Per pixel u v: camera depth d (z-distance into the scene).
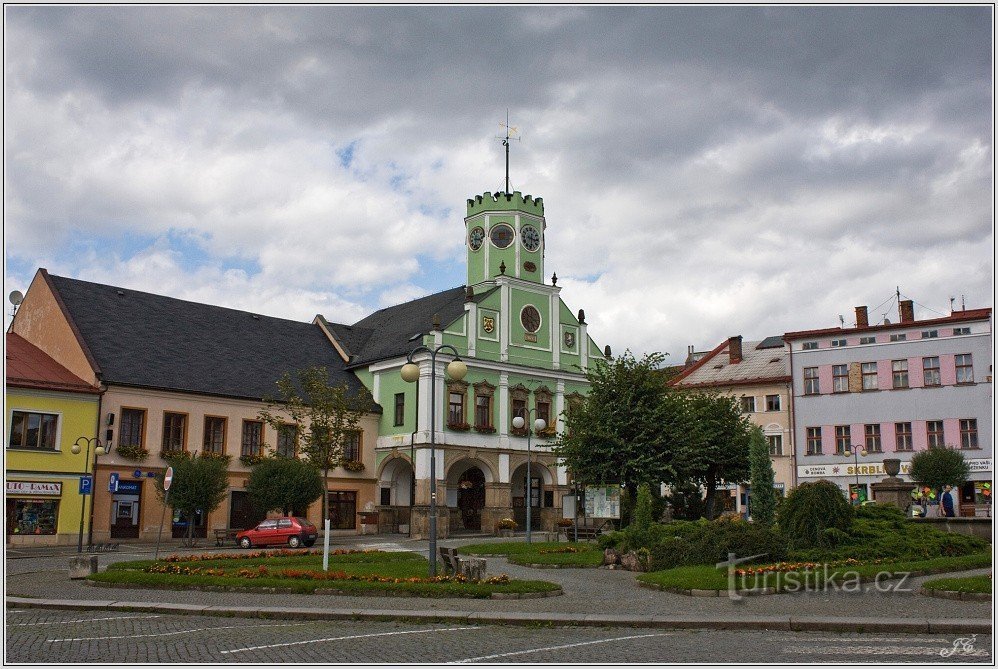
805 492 27.28
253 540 42.59
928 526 30.36
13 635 15.52
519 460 59.31
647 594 20.91
